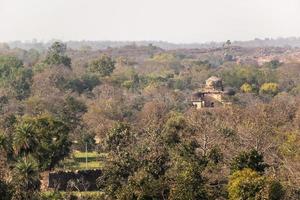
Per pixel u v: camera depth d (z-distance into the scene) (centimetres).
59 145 15338
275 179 11031
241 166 11688
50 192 13462
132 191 11281
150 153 12812
